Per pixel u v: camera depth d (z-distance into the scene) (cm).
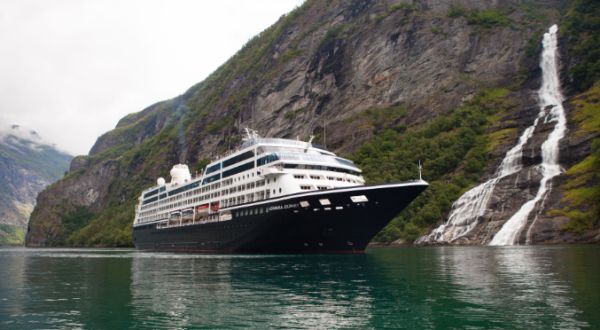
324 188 5616
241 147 6975
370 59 18112
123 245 17512
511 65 16075
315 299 2366
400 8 18638
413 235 9781
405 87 16862
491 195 9888
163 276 3578
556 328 1698
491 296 2355
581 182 8894
